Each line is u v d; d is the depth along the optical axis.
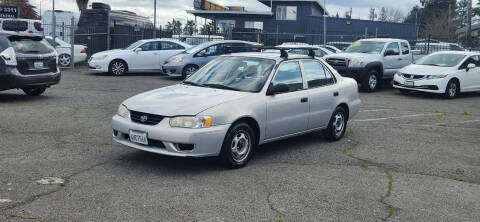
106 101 11.61
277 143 7.76
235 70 6.91
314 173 6.06
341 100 7.89
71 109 10.23
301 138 8.20
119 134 6.08
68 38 24.77
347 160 6.79
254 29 32.84
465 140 8.48
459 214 4.80
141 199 4.87
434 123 10.18
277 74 6.73
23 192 4.95
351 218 4.58
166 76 19.19
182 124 5.59
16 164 5.97
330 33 38.88
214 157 6.05
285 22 43.22
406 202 5.10
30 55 10.73
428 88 14.66
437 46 23.91
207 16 44.25
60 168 5.88
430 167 6.57
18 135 7.58
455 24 61.94
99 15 26.95
